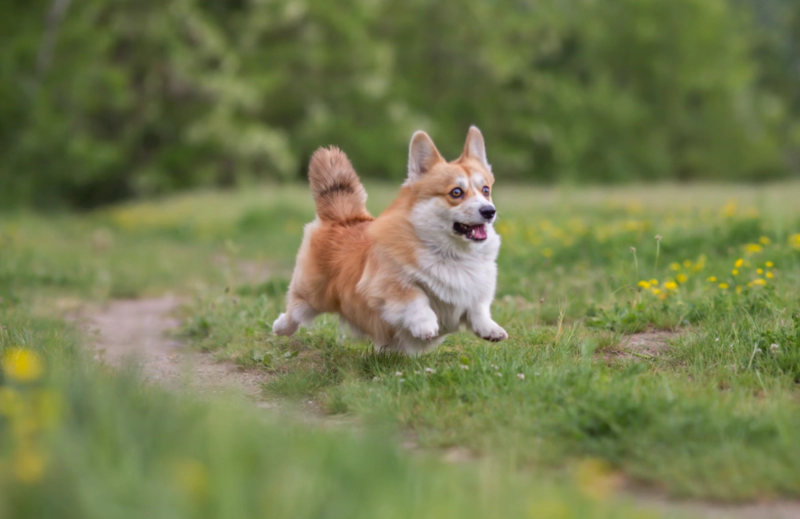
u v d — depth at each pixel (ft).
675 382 22.11
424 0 179.63
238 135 148.66
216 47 148.66
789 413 19.19
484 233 24.75
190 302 42.45
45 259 57.16
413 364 24.72
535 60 205.87
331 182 28.19
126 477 13.14
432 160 25.55
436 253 24.56
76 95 139.23
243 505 12.69
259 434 16.24
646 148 207.41
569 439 18.62
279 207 92.17
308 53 160.04
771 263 35.50
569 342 27.09
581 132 195.21
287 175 158.10
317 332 30.81
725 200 76.28
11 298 41.32
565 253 45.62
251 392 24.97
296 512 12.81
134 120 153.17
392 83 178.91
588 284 38.06
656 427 18.37
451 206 24.16
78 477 12.76
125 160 155.12
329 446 16.14
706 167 215.31
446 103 189.78
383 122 172.45
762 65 266.98
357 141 167.12
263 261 63.93
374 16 175.52
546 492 15.14
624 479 17.20
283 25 160.15
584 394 20.43
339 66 167.22
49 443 13.76
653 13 205.26
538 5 190.29
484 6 183.83
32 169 143.02
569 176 191.31
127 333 36.14
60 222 103.35
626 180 199.72
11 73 137.28
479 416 20.12
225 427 14.96
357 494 13.76
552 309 33.45
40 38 139.13
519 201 89.81
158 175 148.97
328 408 22.45
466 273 24.79
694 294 33.60
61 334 31.22
